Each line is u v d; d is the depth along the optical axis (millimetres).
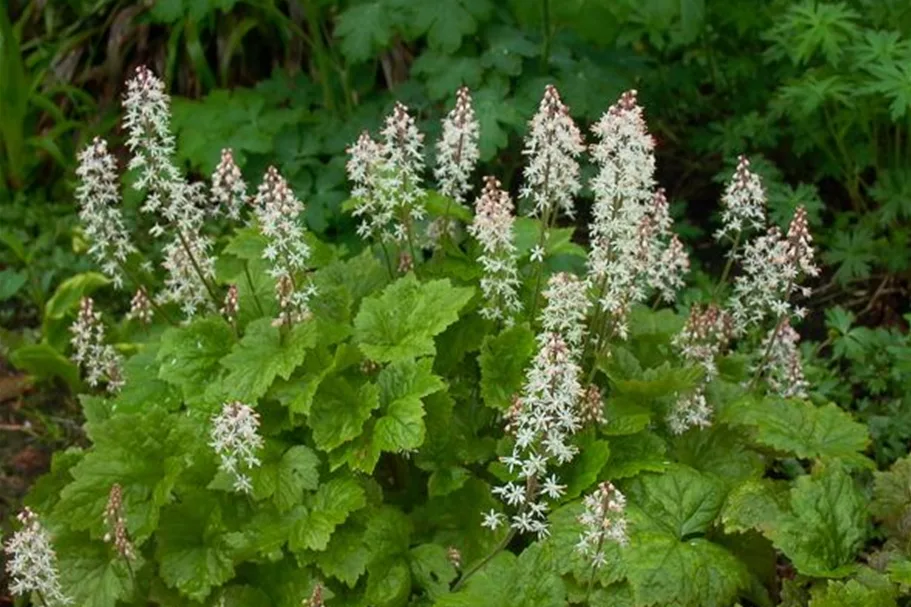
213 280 1163
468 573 1008
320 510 1002
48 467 1277
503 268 1065
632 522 998
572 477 1030
